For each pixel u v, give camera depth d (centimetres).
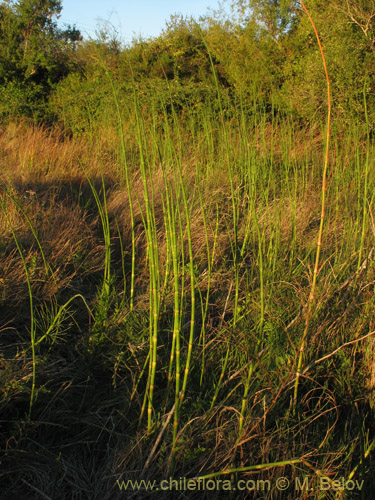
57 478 163
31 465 166
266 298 265
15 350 216
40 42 1236
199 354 217
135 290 294
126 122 643
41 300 257
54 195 391
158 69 830
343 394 200
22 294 251
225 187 473
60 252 302
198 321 262
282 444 172
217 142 594
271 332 215
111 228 376
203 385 205
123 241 361
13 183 411
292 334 224
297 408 192
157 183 457
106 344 227
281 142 525
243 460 168
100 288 288
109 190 477
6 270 261
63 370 202
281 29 811
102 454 178
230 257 351
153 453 162
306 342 212
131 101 670
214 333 245
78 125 732
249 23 806
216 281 296
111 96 715
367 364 210
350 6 694
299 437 183
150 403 170
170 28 885
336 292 240
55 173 482
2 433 173
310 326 220
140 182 471
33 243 300
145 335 232
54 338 219
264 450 167
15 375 187
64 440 179
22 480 158
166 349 224
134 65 841
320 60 712
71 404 192
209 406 192
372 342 215
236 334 220
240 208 427
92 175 501
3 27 1228
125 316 240
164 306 256
